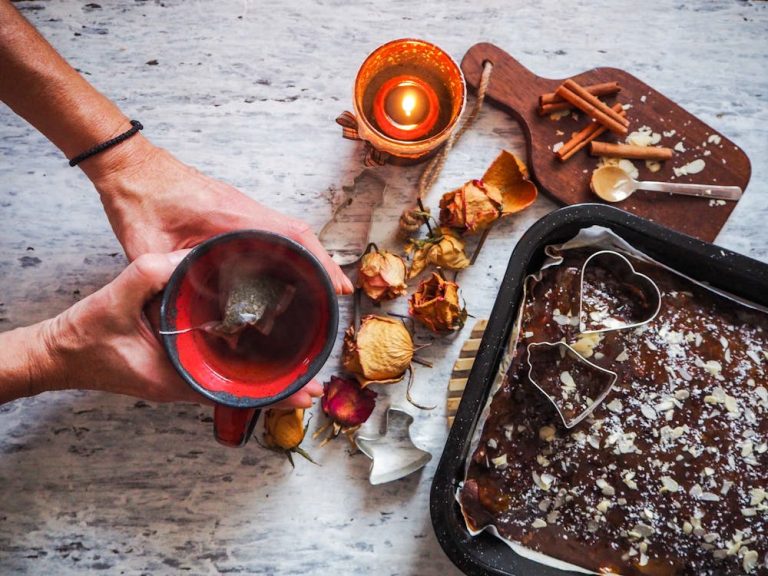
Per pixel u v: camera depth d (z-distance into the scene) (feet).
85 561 2.13
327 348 1.59
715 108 2.29
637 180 2.22
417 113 2.13
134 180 1.92
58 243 2.21
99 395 2.17
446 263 2.13
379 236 2.22
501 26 2.30
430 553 2.14
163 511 2.15
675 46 2.31
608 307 1.93
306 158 2.25
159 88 2.26
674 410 1.89
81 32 2.27
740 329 1.93
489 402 1.90
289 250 1.60
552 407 1.89
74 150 1.91
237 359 1.64
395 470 2.09
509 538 1.90
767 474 1.86
